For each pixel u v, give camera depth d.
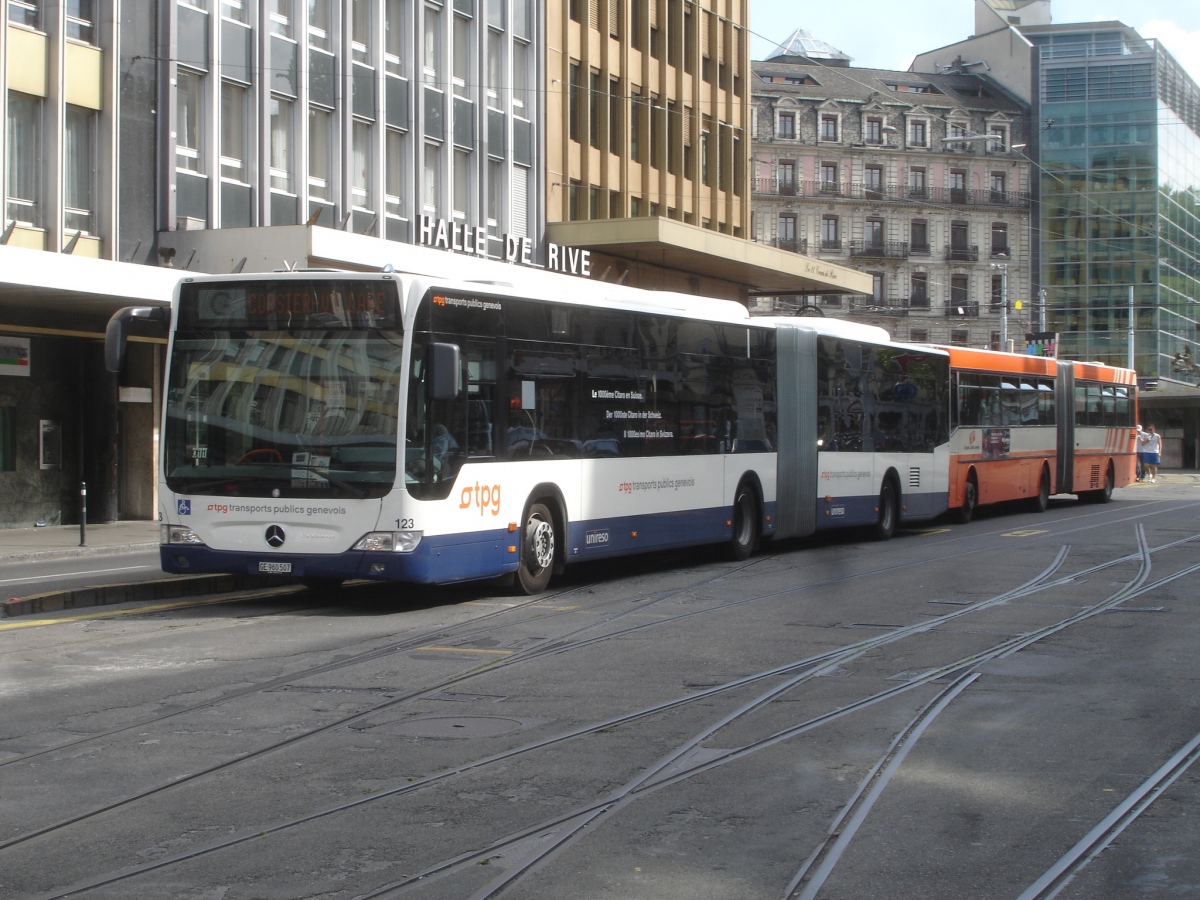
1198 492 40.84
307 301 13.09
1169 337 95.38
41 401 25.84
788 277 49.88
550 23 42.09
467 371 13.45
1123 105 93.75
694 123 51.56
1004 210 93.75
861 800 6.46
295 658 10.50
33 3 25.02
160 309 13.56
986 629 12.03
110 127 26.28
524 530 14.43
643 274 45.94
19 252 20.69
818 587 15.52
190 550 13.24
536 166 41.25
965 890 5.19
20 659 10.38
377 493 12.69
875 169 91.00
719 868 5.44
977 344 93.25
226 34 29.06
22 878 5.34
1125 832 5.96
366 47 33.59
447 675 9.77
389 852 5.65
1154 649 10.86
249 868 5.45
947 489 25.72
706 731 7.93
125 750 7.46
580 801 6.43
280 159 30.81
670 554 20.28
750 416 19.12
